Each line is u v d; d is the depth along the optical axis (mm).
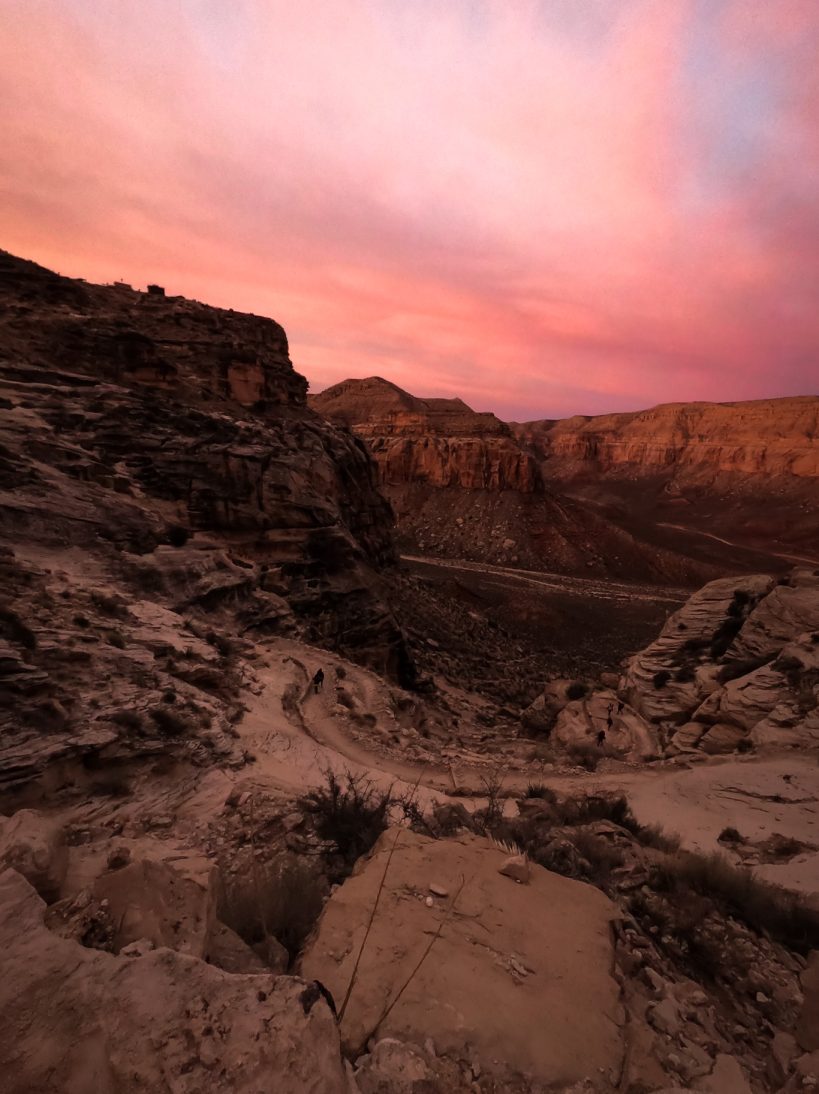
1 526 21578
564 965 4238
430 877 5207
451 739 24016
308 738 16578
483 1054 3279
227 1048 2605
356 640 35656
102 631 15781
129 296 47594
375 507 62438
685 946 6094
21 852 4898
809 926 6945
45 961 3025
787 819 13047
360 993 3688
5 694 10445
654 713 25906
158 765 11516
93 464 28891
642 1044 3701
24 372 33188
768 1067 4297
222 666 18719
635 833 11180
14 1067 2430
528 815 11664
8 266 38969
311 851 8445
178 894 4238
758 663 24812
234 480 34375
